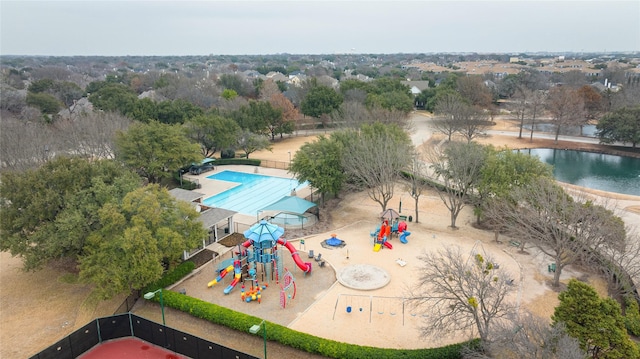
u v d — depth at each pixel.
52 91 137.62
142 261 33.44
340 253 44.75
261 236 38.09
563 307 26.14
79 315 34.34
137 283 33.69
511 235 47.47
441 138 104.31
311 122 126.88
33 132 66.50
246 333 31.75
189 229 39.62
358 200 61.81
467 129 98.81
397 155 54.22
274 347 30.33
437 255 43.81
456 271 29.89
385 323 32.66
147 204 36.84
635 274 34.31
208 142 82.25
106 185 39.47
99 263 33.97
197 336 30.86
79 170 40.19
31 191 37.25
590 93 122.50
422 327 29.97
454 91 130.88
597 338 24.50
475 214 50.88
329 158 56.69
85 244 36.66
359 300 35.88
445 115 102.62
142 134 64.06
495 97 159.00
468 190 52.44
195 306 33.72
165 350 31.14
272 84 155.50
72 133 70.62
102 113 82.94
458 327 30.03
